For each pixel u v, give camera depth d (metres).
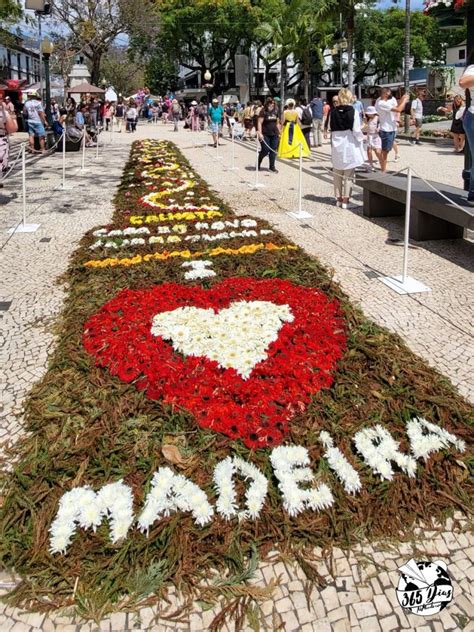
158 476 2.92
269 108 14.06
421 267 6.44
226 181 12.86
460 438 3.34
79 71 31.38
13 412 3.62
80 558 2.53
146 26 32.38
